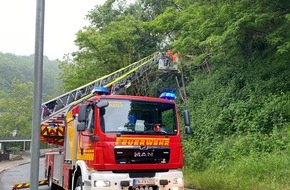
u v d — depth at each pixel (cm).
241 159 1416
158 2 3409
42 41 471
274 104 1571
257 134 1520
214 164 1593
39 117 460
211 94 2111
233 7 1418
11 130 6303
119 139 855
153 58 2792
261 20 1348
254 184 1081
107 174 828
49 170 1455
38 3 473
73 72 3509
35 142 457
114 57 2953
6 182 1914
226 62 2062
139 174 864
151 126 905
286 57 1516
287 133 1405
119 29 2970
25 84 7025
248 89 1811
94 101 893
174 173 885
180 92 2522
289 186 1034
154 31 2289
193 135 1947
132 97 920
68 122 1159
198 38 1644
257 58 1845
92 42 2888
